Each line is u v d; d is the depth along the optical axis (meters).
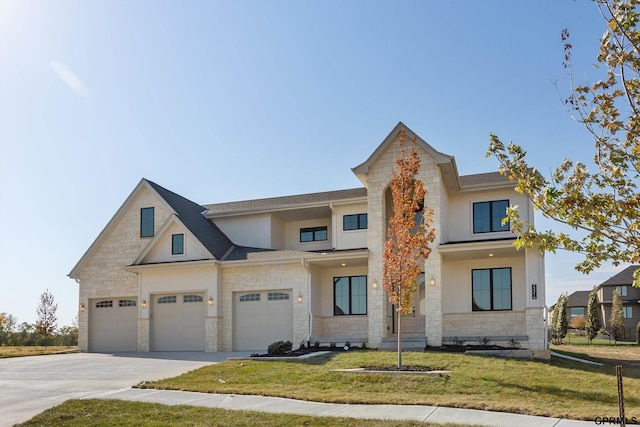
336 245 27.36
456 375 16.23
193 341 26.62
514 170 8.28
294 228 30.39
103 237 30.12
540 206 7.92
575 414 12.20
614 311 50.44
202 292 26.77
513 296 24.08
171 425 11.61
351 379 16.16
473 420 11.73
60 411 12.92
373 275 23.69
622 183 7.62
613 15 7.16
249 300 26.28
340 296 26.53
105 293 29.59
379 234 23.86
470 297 24.67
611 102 7.60
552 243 8.05
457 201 26.09
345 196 28.92
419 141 23.66
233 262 26.19
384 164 24.23
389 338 23.31
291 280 25.50
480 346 22.14
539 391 14.80
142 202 29.83
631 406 13.45
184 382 16.52
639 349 34.72
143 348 27.23
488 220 25.47
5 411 13.24
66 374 19.27
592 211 7.53
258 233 29.39
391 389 15.05
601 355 28.36
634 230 7.49
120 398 14.38
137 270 27.67
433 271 23.03
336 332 26.09
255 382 16.36
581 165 7.81
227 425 11.53
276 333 25.58
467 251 22.97
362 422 11.56
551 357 21.64
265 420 11.88
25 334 40.31
